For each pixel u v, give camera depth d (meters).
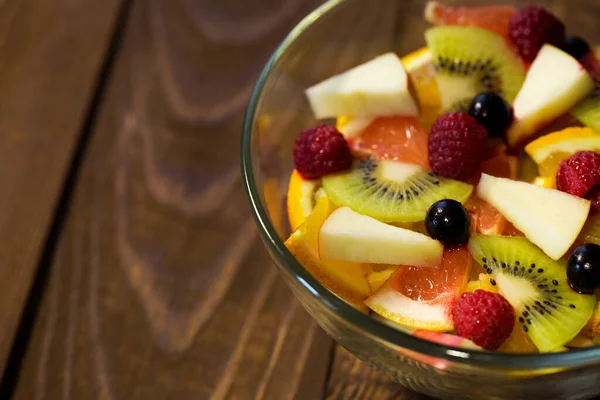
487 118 0.49
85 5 0.61
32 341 0.51
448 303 0.45
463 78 0.51
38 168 0.56
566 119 0.49
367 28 0.55
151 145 0.56
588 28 0.55
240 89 0.57
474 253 0.46
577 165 0.46
